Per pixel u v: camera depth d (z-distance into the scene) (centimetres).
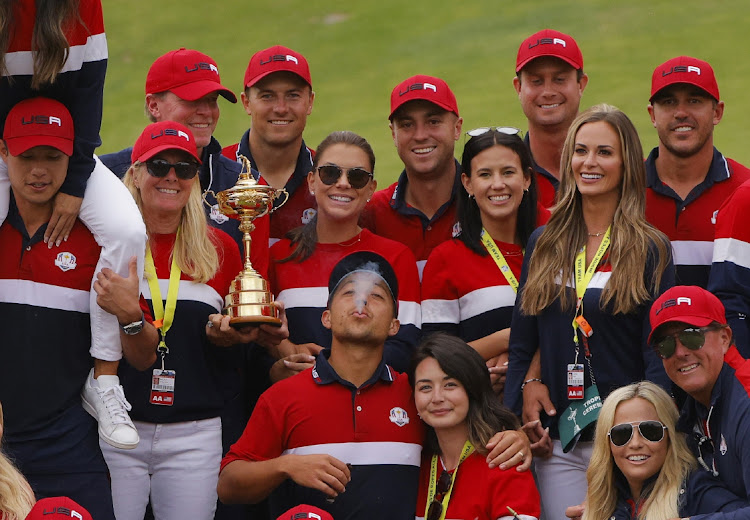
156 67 2142
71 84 1670
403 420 1736
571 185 1842
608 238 1811
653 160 2142
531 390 1831
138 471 1819
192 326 1848
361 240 1989
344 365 1747
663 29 7600
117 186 1764
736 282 1869
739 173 2111
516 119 6303
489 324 1959
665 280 1773
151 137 1845
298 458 1669
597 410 1756
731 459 1572
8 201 1723
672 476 1630
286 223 2145
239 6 8862
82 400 1759
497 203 1972
